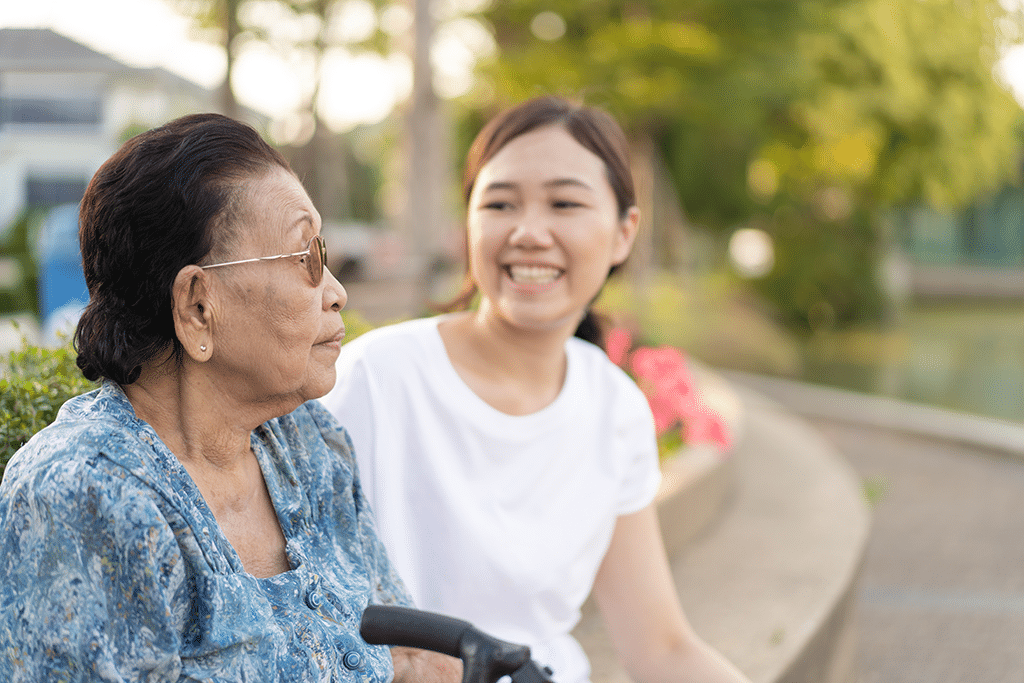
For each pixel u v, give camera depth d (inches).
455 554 64.7
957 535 197.5
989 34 605.6
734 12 486.3
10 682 37.4
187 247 40.6
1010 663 134.9
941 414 326.3
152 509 37.7
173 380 43.0
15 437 56.7
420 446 65.1
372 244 697.0
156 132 41.1
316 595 43.8
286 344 42.5
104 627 37.1
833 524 157.8
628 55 459.5
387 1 418.6
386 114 542.9
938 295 1115.3
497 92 516.7
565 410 67.5
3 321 198.8
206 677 39.0
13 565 37.6
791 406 351.3
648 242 566.6
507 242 65.1
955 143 664.4
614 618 73.4
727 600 119.7
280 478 46.3
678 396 165.9
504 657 37.4
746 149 684.1
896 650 139.3
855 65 567.2
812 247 742.5
